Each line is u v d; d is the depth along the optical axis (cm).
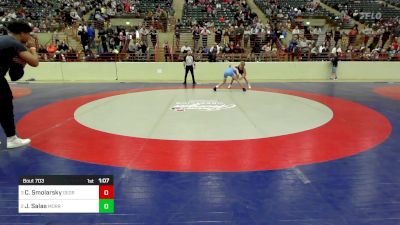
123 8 2483
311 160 504
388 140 612
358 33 2041
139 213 348
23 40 529
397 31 2056
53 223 331
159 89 1354
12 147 562
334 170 464
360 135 645
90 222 332
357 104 992
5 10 2331
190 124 734
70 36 2019
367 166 480
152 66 1741
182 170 465
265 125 724
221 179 433
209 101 1041
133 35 1912
